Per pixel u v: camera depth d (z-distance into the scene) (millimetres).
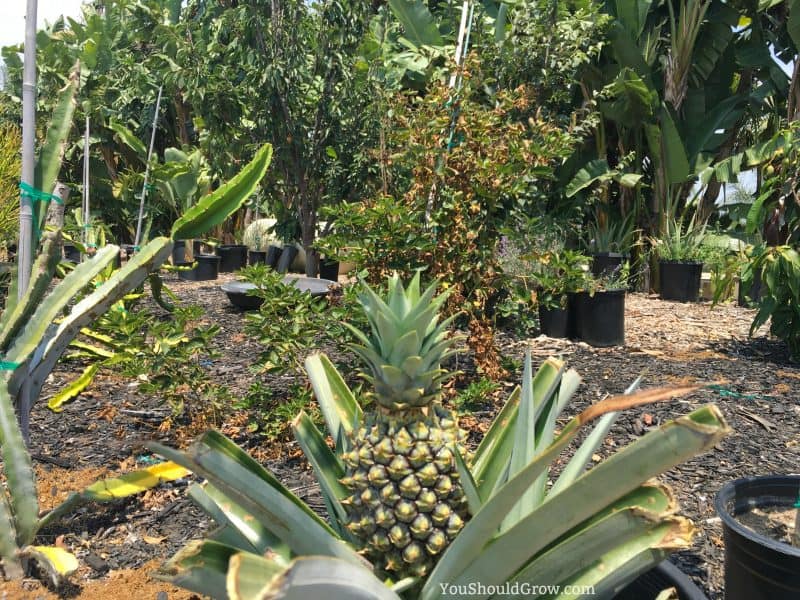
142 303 9062
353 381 4285
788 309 6223
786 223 6379
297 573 1190
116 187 12148
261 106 8289
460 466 1672
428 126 4375
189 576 1495
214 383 5277
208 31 9258
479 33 7965
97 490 2713
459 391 4746
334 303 4996
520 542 1484
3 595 2521
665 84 11164
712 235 11383
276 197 9242
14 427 2668
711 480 3625
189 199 12484
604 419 2020
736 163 10578
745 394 5215
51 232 2770
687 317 8977
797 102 10211
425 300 1667
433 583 1611
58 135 2938
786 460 3900
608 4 10633
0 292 6027
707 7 10516
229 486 1495
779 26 11117
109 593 2570
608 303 6941
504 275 5008
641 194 11992
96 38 14391
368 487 1715
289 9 7984
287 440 3941
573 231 11055
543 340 7176
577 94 11398
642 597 2053
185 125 14234
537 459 1341
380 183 8430
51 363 2939
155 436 4191
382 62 8727
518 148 4496
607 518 1470
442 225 4379
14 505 2672
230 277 12938
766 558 2072
